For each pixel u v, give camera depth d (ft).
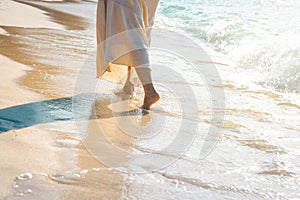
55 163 8.16
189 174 8.27
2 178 7.32
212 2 40.81
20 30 22.38
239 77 16.60
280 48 19.97
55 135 9.58
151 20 12.90
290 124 11.61
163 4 40.65
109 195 7.20
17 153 8.36
